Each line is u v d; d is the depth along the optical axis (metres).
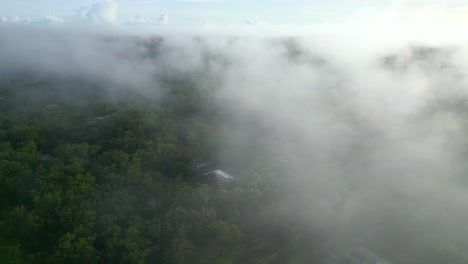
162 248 120.12
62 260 110.62
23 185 142.50
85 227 120.25
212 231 124.06
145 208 132.50
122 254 111.56
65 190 138.12
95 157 176.00
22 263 113.88
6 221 131.12
